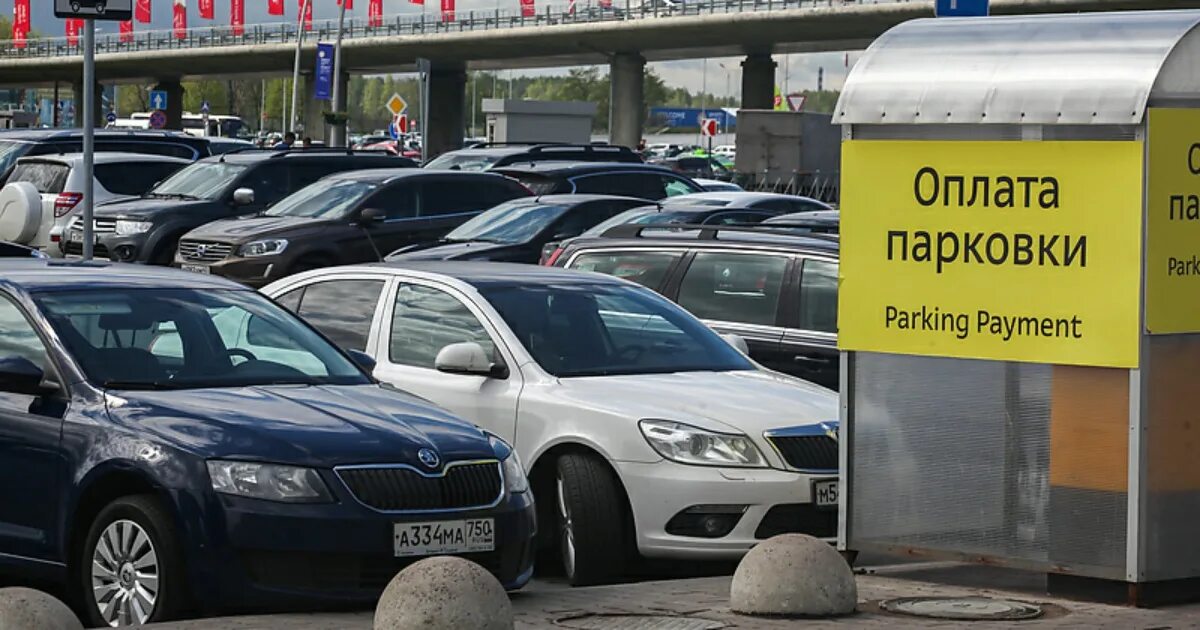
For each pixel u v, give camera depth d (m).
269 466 15.91
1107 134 16.22
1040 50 16.61
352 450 16.22
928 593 17.30
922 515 17.56
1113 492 16.45
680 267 27.20
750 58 180.50
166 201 52.97
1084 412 16.55
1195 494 16.62
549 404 19.81
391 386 19.03
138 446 16.17
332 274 23.00
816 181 117.31
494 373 20.52
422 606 13.81
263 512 15.72
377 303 22.28
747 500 18.88
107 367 17.42
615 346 21.28
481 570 14.14
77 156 57.12
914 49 17.31
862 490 17.92
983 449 17.16
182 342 18.19
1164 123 16.09
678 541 18.92
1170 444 16.45
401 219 48.84
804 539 16.39
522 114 121.81
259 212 50.94
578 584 19.36
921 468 17.53
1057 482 16.77
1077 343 16.47
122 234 51.50
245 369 18.25
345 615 16.00
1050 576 17.16
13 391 16.97
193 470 15.88
